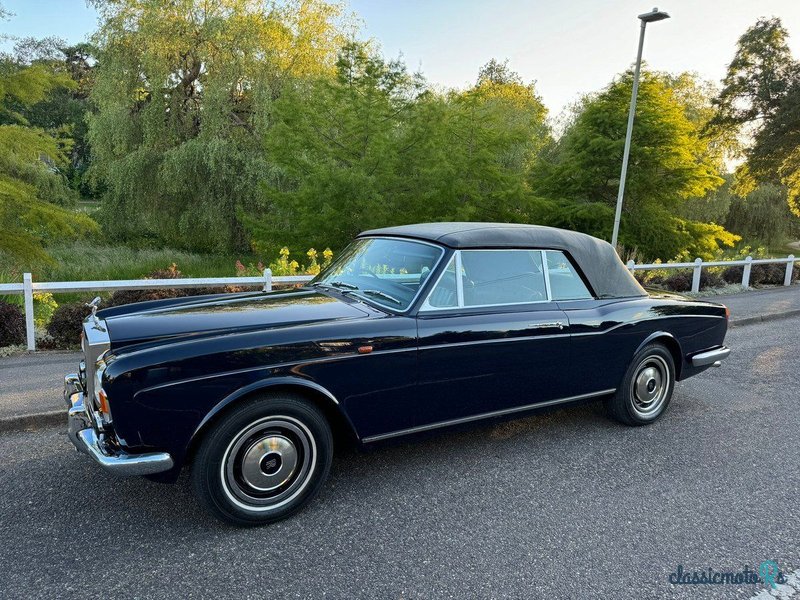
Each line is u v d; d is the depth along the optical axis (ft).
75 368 18.31
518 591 7.95
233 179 69.56
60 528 9.35
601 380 13.67
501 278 12.21
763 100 106.63
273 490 9.64
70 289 21.43
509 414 12.41
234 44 68.28
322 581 8.10
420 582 8.11
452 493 10.92
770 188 133.18
